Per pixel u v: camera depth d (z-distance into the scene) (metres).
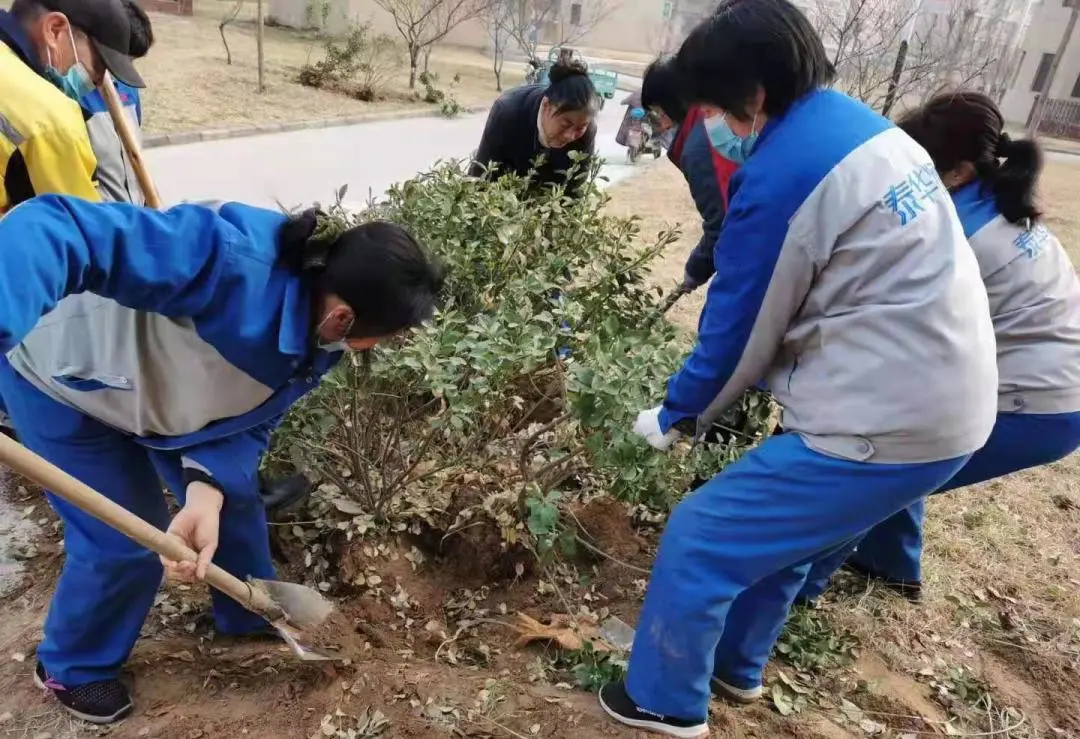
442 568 3.06
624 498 2.90
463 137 11.85
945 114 2.64
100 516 1.80
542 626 2.79
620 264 3.58
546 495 2.90
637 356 2.67
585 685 2.55
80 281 1.68
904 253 1.90
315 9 19.27
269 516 2.95
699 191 3.31
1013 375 2.77
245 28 18.41
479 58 22.69
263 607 2.31
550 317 2.93
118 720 2.31
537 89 3.90
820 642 2.90
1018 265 2.71
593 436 2.59
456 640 2.77
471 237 3.51
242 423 2.16
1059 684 2.88
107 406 2.09
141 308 1.85
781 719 2.55
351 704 2.37
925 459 2.00
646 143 10.04
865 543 3.24
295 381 2.12
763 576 2.17
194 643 2.64
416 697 2.40
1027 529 3.80
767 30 1.88
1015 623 3.15
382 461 3.02
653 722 2.29
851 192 1.88
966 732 2.65
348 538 2.90
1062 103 21.53
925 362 1.92
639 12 28.61
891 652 2.95
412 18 16.11
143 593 2.28
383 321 1.94
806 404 2.06
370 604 2.81
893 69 8.03
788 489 2.06
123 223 1.73
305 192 8.12
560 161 3.99
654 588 2.20
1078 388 2.77
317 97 12.88
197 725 2.29
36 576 2.81
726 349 2.09
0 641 2.55
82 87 2.68
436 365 2.66
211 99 11.39
